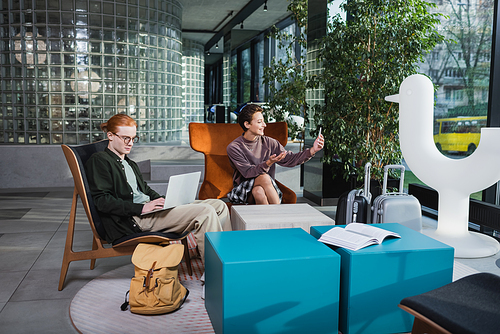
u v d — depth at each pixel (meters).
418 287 1.60
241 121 2.89
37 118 5.43
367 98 3.88
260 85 9.52
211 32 10.33
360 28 3.81
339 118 3.87
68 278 2.20
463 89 3.75
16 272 2.28
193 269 2.36
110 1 5.50
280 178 5.02
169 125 6.41
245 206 2.46
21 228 3.23
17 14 5.30
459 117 3.81
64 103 5.46
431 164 2.67
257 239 1.70
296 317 1.49
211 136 3.38
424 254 1.59
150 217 2.10
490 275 1.30
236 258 1.45
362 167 4.01
